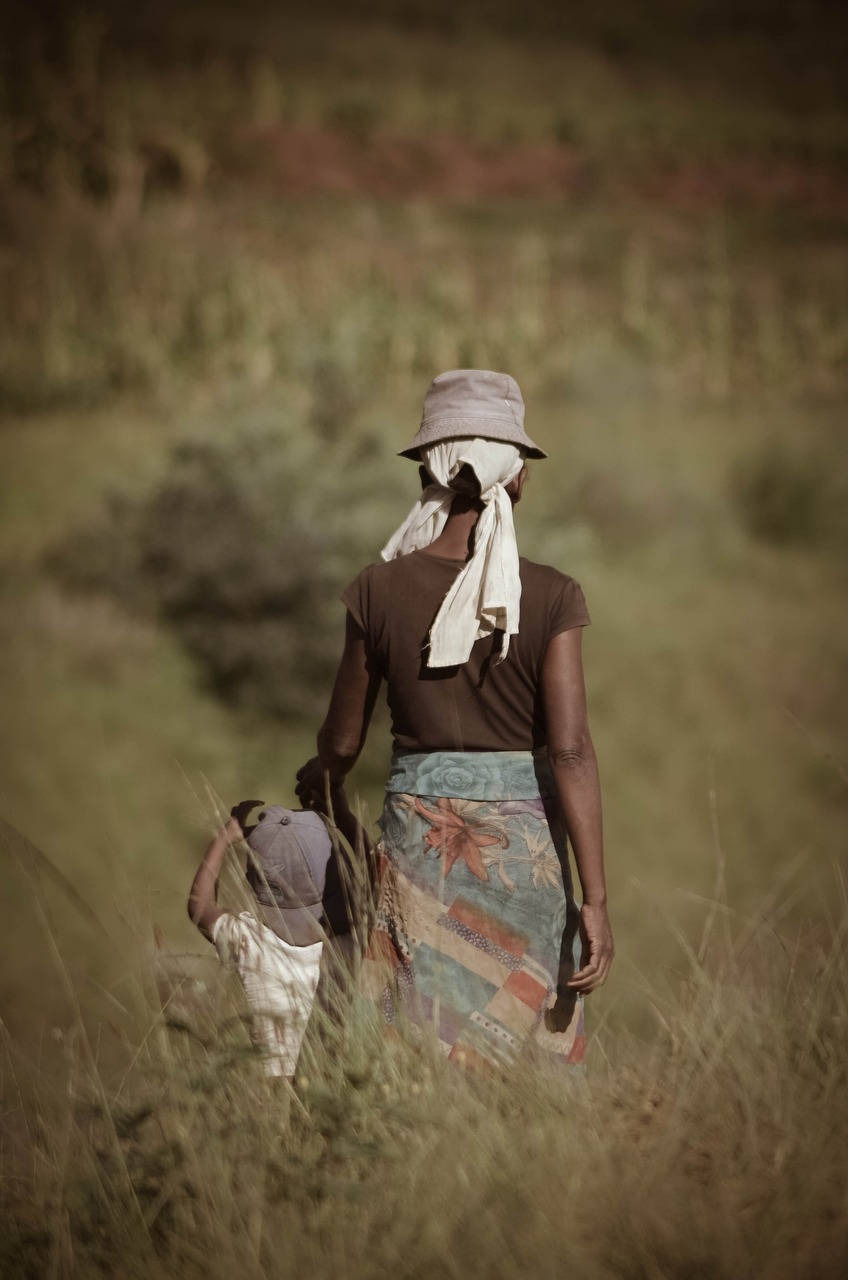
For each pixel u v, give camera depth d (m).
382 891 6.39
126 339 73.19
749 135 133.00
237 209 102.88
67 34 120.00
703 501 56.41
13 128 100.06
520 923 6.21
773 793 35.06
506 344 79.88
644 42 159.00
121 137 105.12
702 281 96.25
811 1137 5.64
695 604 48.69
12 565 46.41
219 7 147.12
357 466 45.62
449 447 6.42
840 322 88.88
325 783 6.78
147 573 44.03
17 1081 6.61
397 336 77.19
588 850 6.06
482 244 101.12
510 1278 4.90
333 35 147.50
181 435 54.84
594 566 49.44
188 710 39.06
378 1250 5.12
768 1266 4.93
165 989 6.54
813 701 40.81
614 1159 5.58
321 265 89.19
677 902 20.25
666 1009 7.20
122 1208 5.55
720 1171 5.56
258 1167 5.62
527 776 6.30
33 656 39.78
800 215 120.12
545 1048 6.23
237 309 75.75
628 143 129.62
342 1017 6.32
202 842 32.19
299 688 39.59
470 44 152.38
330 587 40.91
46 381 70.88
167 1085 6.01
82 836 31.23
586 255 101.56
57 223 87.88
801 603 49.41
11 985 18.42
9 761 34.59
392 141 124.06
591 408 68.31
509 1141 5.58
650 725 39.59
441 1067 6.03
